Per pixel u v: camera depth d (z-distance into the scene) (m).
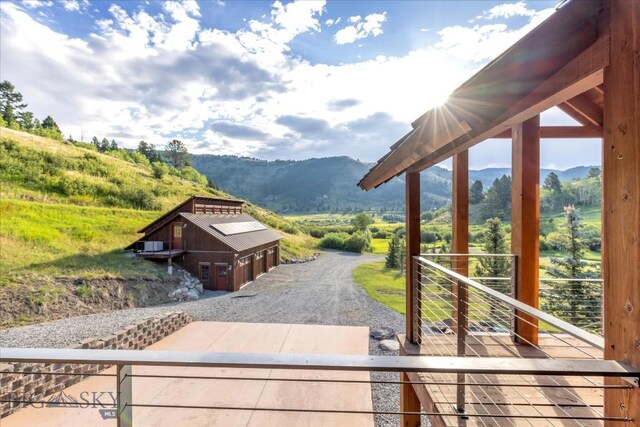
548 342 2.95
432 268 2.58
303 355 1.01
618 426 0.94
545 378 2.15
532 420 1.77
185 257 14.66
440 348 2.81
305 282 16.42
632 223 0.89
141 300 11.49
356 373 5.07
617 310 0.93
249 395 4.39
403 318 10.17
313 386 4.68
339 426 3.85
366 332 7.32
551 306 5.11
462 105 1.41
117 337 5.52
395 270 20.27
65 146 29.92
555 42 1.04
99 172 26.88
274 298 12.85
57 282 10.89
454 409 1.84
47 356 0.99
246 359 0.99
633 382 0.86
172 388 4.49
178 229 14.96
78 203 21.45
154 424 3.76
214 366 0.99
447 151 2.24
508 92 1.23
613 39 0.95
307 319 10.00
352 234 34.59
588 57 1.04
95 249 15.07
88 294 10.66
